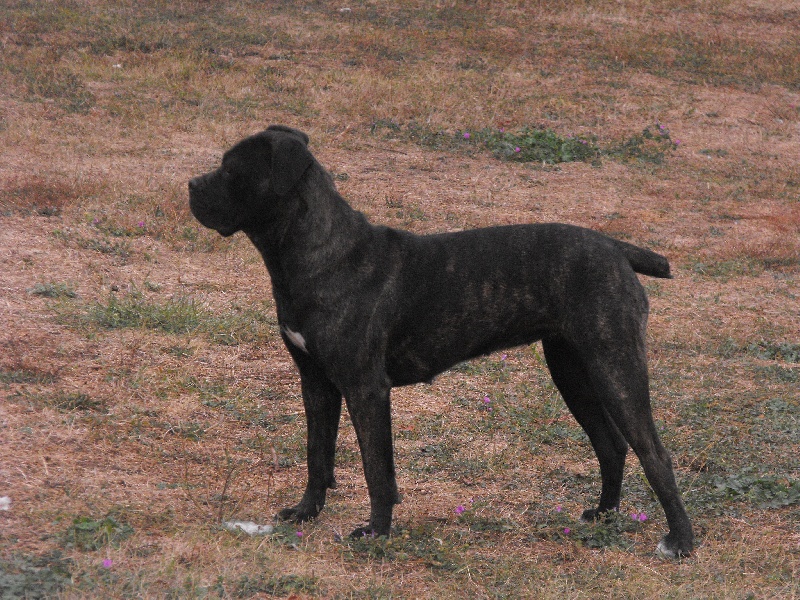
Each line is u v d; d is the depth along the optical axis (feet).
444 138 80.84
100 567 22.30
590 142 83.05
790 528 29.94
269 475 30.99
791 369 45.88
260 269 52.01
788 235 67.41
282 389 38.17
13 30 93.91
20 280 44.93
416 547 26.58
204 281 49.24
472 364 43.80
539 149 80.12
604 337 26.81
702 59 105.70
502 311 27.20
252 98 83.56
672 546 27.58
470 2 115.24
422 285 26.76
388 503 26.96
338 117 82.07
